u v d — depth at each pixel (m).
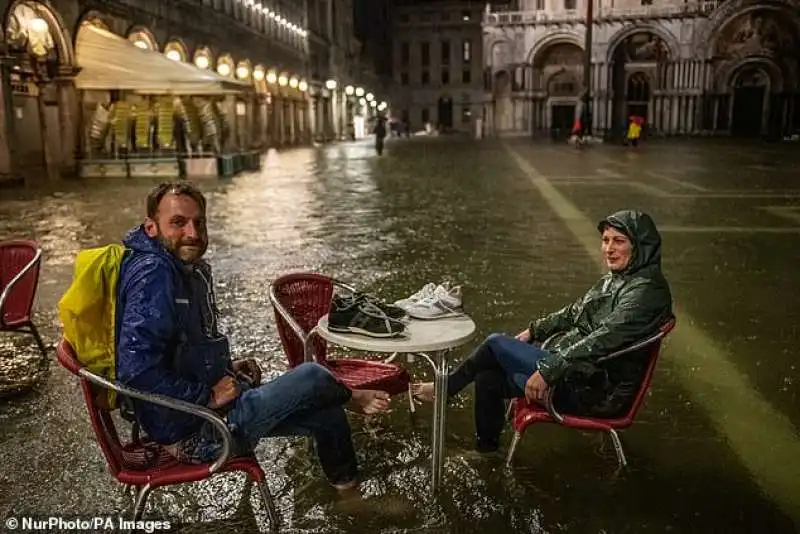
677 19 60.03
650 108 64.00
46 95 20.39
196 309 3.08
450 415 4.47
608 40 62.28
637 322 3.38
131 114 20.50
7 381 4.93
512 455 3.73
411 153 35.47
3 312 5.04
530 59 64.50
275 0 44.25
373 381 3.88
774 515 3.33
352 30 68.00
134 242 2.98
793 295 7.07
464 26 88.81
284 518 3.31
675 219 11.93
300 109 49.38
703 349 5.52
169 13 27.55
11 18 19.09
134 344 2.79
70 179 19.55
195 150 21.45
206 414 2.86
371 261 8.73
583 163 26.45
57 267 8.38
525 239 10.19
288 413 3.12
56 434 4.13
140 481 2.96
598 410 3.56
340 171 23.11
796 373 5.02
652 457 3.88
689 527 3.24
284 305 4.20
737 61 59.16
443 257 8.95
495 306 6.75
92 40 20.72
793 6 56.03
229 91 20.33
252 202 14.57
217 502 3.45
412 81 91.19
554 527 3.24
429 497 3.50
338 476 3.49
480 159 29.73
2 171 17.39
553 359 3.40
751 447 3.98
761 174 20.73
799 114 58.88
